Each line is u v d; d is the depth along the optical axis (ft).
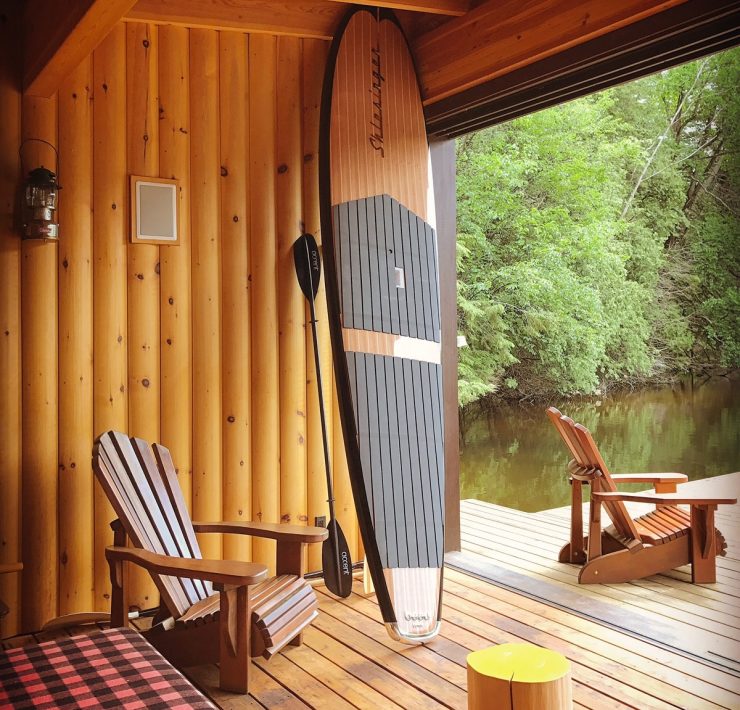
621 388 41.45
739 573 14.47
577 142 39.42
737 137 40.81
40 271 11.83
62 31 9.59
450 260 15.74
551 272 38.58
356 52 13.39
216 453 13.32
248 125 13.64
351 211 12.71
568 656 10.58
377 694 9.55
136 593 12.53
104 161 12.32
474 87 13.42
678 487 23.31
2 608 10.15
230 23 13.17
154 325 12.78
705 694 9.40
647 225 42.06
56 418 12.03
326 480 14.21
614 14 10.78
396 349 12.77
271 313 13.83
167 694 6.59
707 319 41.83
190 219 13.12
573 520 15.11
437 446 12.98
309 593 10.81
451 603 12.83
